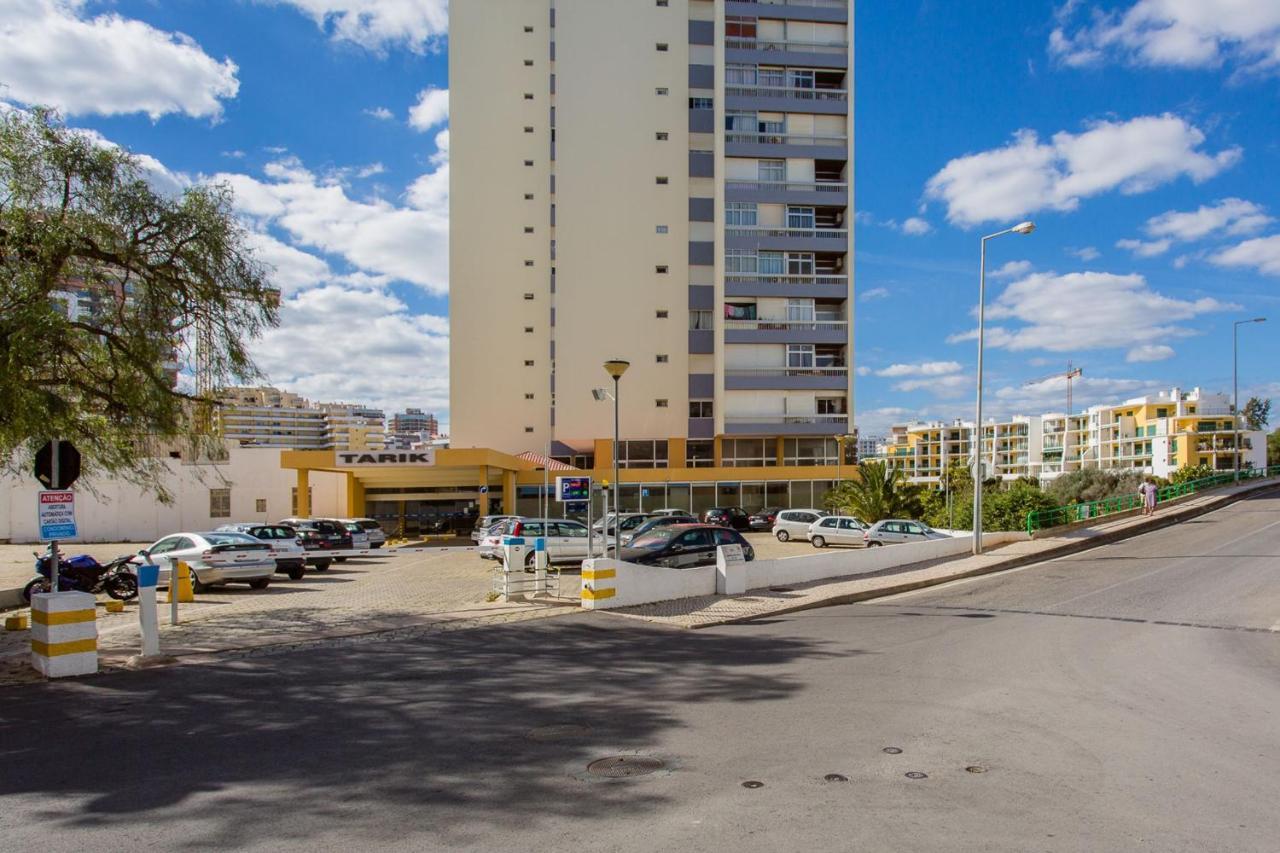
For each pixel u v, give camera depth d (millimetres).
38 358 11289
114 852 4379
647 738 6500
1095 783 5453
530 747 6258
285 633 11812
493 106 49750
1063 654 10227
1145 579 18609
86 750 6250
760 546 32625
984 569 21438
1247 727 6844
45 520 9594
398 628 12242
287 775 5625
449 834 4586
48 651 8836
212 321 13102
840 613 14477
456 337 48812
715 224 49594
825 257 50781
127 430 12891
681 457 49250
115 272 12508
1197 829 4664
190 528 40500
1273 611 13961
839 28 50906
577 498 16703
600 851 4344
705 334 49969
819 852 4328
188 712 7410
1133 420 109688
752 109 49844
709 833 4582
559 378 48969
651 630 12258
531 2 50312
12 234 11164
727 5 50031
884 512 35250
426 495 44531
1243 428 100438
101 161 11922
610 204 49875
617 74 50438
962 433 141875
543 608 14297
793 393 49219
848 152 50219
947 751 6156
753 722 6980
